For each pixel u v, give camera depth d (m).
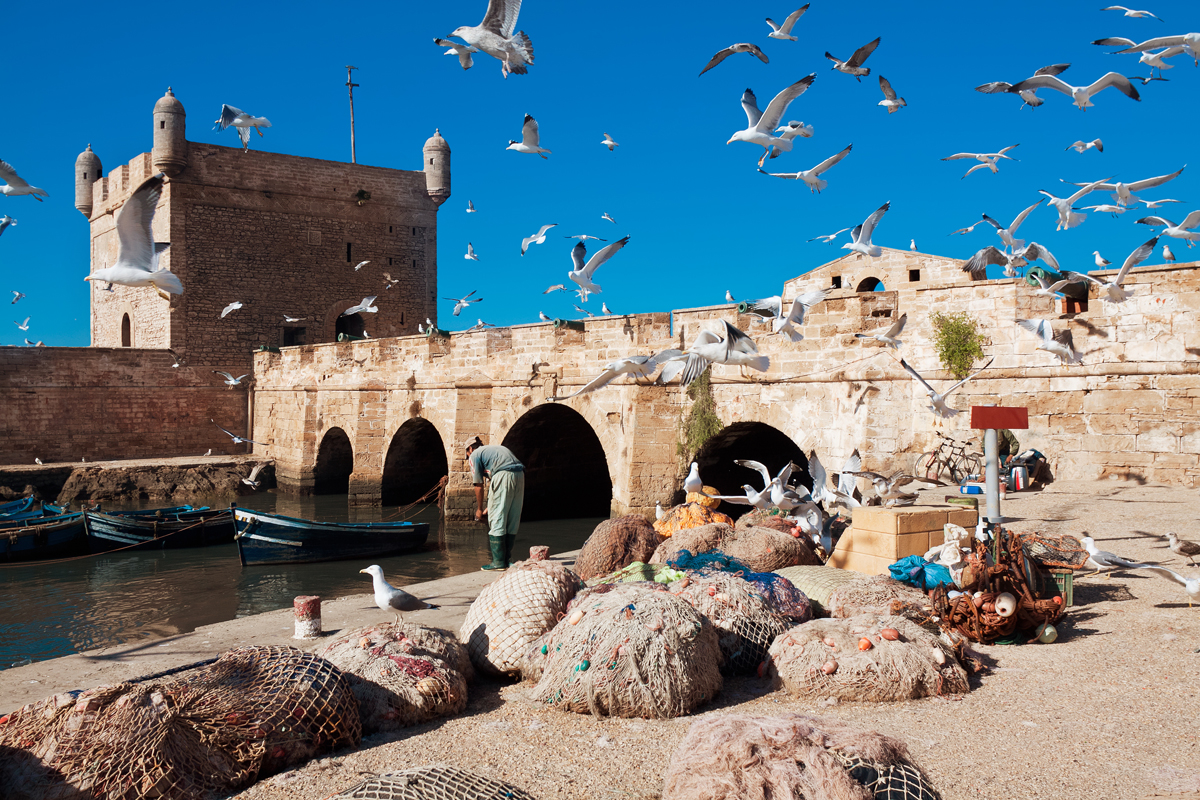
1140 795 5.37
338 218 56.34
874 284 38.62
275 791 6.00
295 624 10.13
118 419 47.53
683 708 7.16
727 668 8.23
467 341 32.78
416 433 37.88
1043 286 16.11
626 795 5.73
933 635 7.89
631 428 25.19
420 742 6.86
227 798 5.93
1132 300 16.81
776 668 7.86
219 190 51.88
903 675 7.30
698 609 8.42
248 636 10.27
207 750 6.08
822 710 7.20
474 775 4.63
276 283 53.72
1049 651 8.38
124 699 6.05
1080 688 7.31
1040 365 17.67
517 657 8.48
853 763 4.46
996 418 11.02
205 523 29.47
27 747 5.86
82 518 28.02
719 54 10.45
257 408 49.62
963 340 18.47
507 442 31.19
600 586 8.89
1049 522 13.45
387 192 58.34
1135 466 16.66
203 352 50.84
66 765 5.68
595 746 6.60
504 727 7.11
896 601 8.83
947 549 9.21
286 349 46.22
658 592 7.97
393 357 37.12
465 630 9.04
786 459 30.30
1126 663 7.82
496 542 16.88
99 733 5.84
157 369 48.97
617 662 7.23
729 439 25.36
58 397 45.72
